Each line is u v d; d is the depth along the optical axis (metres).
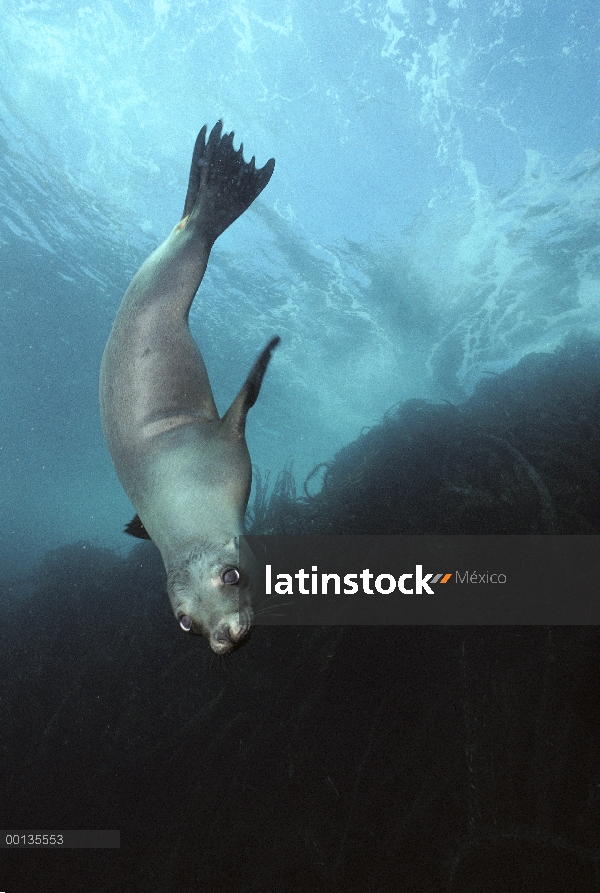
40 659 5.96
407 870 3.18
